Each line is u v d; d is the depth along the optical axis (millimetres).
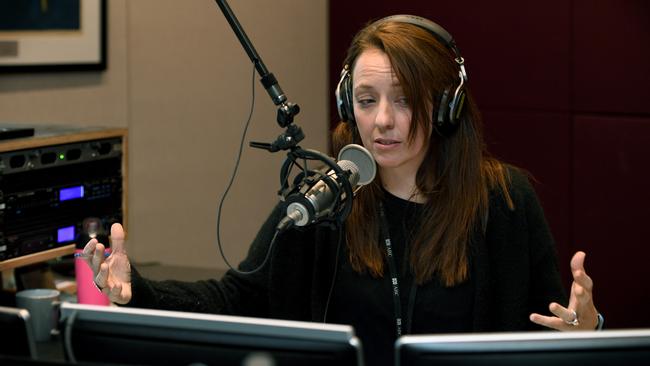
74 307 1545
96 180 2736
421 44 2066
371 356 2160
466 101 2189
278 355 1438
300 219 1797
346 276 2176
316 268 2201
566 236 4746
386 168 2195
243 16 4809
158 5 4340
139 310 1519
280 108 1888
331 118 5391
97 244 1895
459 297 2121
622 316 4648
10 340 1551
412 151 2088
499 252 2172
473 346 1399
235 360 1455
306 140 5273
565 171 4730
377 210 2191
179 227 4562
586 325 1849
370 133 2090
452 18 4953
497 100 4879
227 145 4773
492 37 4852
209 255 4738
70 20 3836
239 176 4863
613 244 4633
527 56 4773
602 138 4617
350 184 1847
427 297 2123
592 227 4680
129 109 4227
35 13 3682
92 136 2695
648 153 4508
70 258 3152
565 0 4645
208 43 4617
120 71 4152
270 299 2232
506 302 2166
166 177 4461
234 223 4867
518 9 4773
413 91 2039
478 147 2193
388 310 2135
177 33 4449
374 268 2137
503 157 4887
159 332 1493
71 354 1557
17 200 2512
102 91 4070
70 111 3912
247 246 4953
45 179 2580
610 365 1393
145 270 3244
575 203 4719
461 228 2131
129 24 4199
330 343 1421
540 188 4801
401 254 2160
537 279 2211
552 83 4723
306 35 5211
